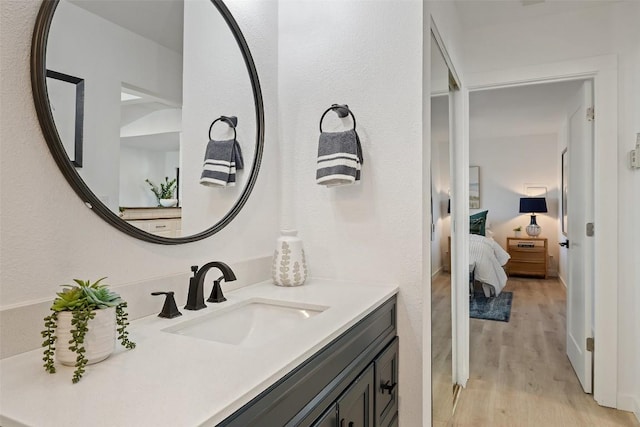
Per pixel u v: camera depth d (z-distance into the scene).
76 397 0.65
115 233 1.08
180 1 1.32
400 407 1.59
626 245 2.37
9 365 0.79
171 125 1.27
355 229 1.68
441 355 2.10
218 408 0.61
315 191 1.76
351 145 1.56
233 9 1.57
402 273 1.59
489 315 4.32
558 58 2.58
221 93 1.49
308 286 1.58
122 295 1.08
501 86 2.77
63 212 0.95
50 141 0.91
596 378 2.43
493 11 2.55
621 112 2.39
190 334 1.14
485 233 6.39
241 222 1.58
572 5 2.47
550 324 3.96
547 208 6.41
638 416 2.23
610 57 2.44
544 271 6.30
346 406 1.06
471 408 2.38
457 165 2.81
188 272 1.32
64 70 0.95
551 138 6.44
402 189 1.59
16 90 0.86
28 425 0.57
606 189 2.41
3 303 0.84
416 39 1.58
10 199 0.85
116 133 1.08
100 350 0.79
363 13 1.67
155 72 1.22
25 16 0.88
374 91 1.65
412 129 1.58
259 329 1.36
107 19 1.07
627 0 2.40
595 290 2.44
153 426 0.56
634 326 2.33
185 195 1.32
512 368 2.95
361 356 1.19
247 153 1.62
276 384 0.76
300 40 1.79
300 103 1.79
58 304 0.78
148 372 0.75
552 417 2.27
